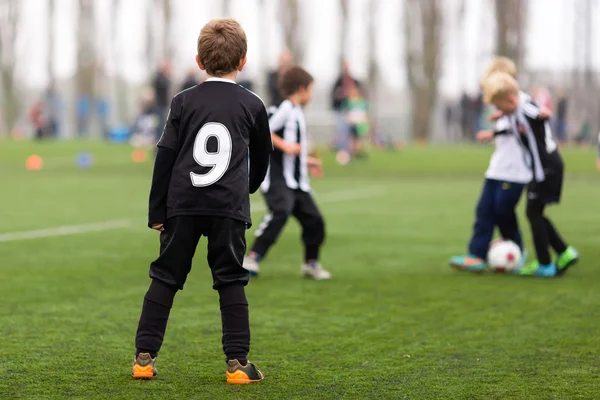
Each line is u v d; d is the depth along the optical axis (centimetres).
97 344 1096
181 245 922
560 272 1689
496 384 930
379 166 4938
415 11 11144
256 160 972
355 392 898
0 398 862
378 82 12225
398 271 1736
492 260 1708
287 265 1806
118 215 2623
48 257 1831
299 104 1645
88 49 12388
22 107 13300
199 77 5012
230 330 927
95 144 7025
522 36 11112
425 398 880
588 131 9300
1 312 1284
